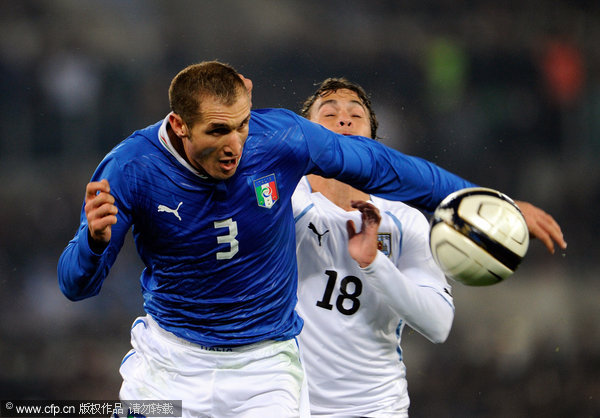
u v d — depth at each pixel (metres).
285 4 71.81
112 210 12.55
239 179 13.88
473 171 70.69
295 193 17.33
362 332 17.17
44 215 59.97
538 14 75.50
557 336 53.53
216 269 14.21
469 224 13.89
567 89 73.19
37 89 64.25
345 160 14.68
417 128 71.31
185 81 12.78
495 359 50.62
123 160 13.60
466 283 14.38
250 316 14.73
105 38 67.19
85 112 64.88
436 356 50.09
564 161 71.50
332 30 72.19
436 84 72.31
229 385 14.93
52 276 57.81
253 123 14.16
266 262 14.52
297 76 70.69
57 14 66.62
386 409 17.50
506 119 72.06
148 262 14.64
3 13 65.50
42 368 49.06
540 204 69.31
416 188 15.13
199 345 14.88
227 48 69.62
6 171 62.03
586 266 64.06
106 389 48.00
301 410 15.39
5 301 55.41
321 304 17.05
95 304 52.44
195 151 13.01
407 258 17.59
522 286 60.03
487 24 74.69
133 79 66.69
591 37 75.56
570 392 48.34
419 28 73.81
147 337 15.35
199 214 13.81
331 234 17.03
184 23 69.50
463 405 47.25
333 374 17.22
